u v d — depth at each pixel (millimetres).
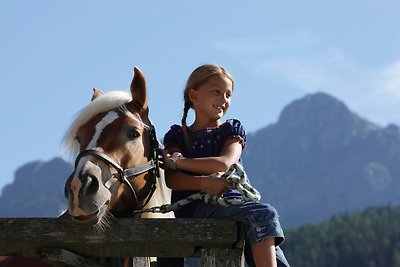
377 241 190625
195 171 7148
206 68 7480
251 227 6707
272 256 6641
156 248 6875
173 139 7543
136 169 7109
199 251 6914
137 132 7172
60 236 6637
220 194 6902
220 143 7324
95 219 6539
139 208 7336
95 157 6883
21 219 6660
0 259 7590
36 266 7367
